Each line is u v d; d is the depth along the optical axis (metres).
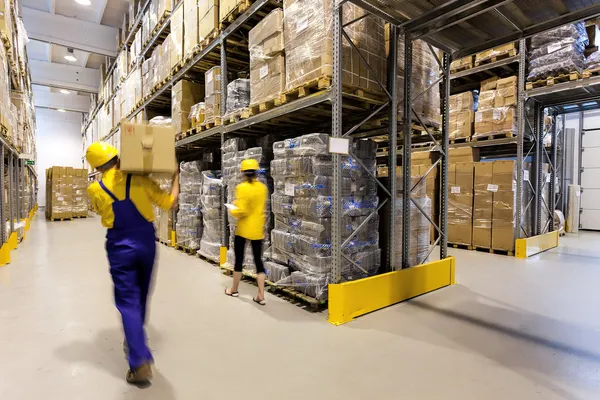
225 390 2.22
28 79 11.68
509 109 6.92
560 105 7.47
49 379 2.35
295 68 3.85
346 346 2.85
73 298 4.10
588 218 10.77
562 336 3.04
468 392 2.20
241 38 5.63
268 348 2.81
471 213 7.21
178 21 6.91
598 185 10.55
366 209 4.04
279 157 4.27
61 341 2.95
